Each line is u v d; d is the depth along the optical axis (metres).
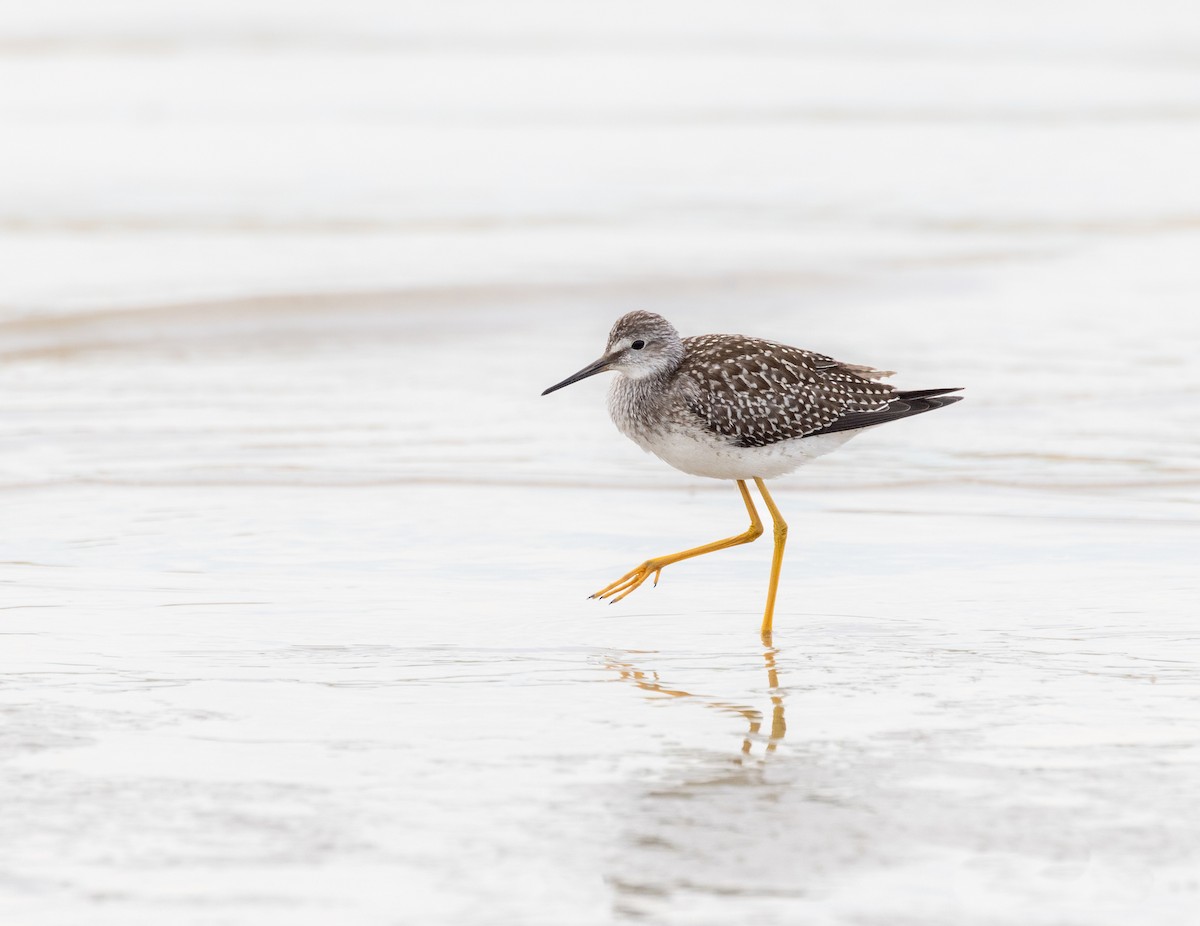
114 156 34.00
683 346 12.28
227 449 16.27
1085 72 50.25
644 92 45.12
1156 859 7.30
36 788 8.04
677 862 7.28
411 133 37.91
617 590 12.20
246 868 7.20
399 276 24.22
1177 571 12.61
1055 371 19.56
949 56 53.84
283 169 33.06
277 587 12.15
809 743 8.84
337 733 8.98
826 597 12.08
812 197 31.62
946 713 9.37
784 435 11.86
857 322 22.52
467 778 8.29
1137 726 9.12
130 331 21.31
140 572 12.46
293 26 55.88
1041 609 11.65
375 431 17.11
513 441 16.86
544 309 23.20
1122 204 31.16
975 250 27.14
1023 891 7.00
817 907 6.86
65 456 15.89
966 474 15.58
